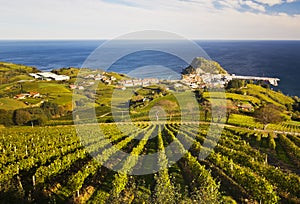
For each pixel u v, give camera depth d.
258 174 16.92
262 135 30.80
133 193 13.09
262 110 38.53
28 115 41.16
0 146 21.86
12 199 11.95
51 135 27.05
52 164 15.41
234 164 17.05
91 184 14.59
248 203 13.20
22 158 18.41
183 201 11.59
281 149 25.72
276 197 12.82
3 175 14.53
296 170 19.88
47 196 13.14
